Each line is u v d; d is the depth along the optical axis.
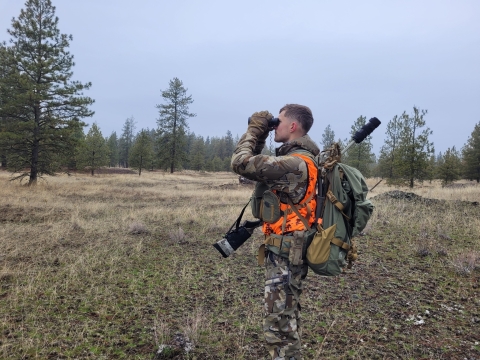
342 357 2.81
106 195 17.56
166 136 47.47
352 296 4.00
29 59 20.70
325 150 2.21
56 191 18.34
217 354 2.82
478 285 4.25
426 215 8.41
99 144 37.38
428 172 22.11
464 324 3.37
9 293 3.88
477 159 34.47
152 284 4.32
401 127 22.00
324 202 2.09
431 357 2.80
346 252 2.12
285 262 2.10
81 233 7.10
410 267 4.94
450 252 5.51
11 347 2.79
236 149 2.14
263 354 2.84
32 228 7.49
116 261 5.16
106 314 3.46
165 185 27.59
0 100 20.42
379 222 7.72
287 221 2.09
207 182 33.34
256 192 2.28
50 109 20.77
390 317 3.51
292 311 2.08
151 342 2.97
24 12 20.17
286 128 2.27
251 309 3.65
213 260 5.36
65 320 3.30
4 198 13.72
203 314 3.49
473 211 8.93
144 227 7.40
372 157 27.97
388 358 2.80
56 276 4.45
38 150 21.44
